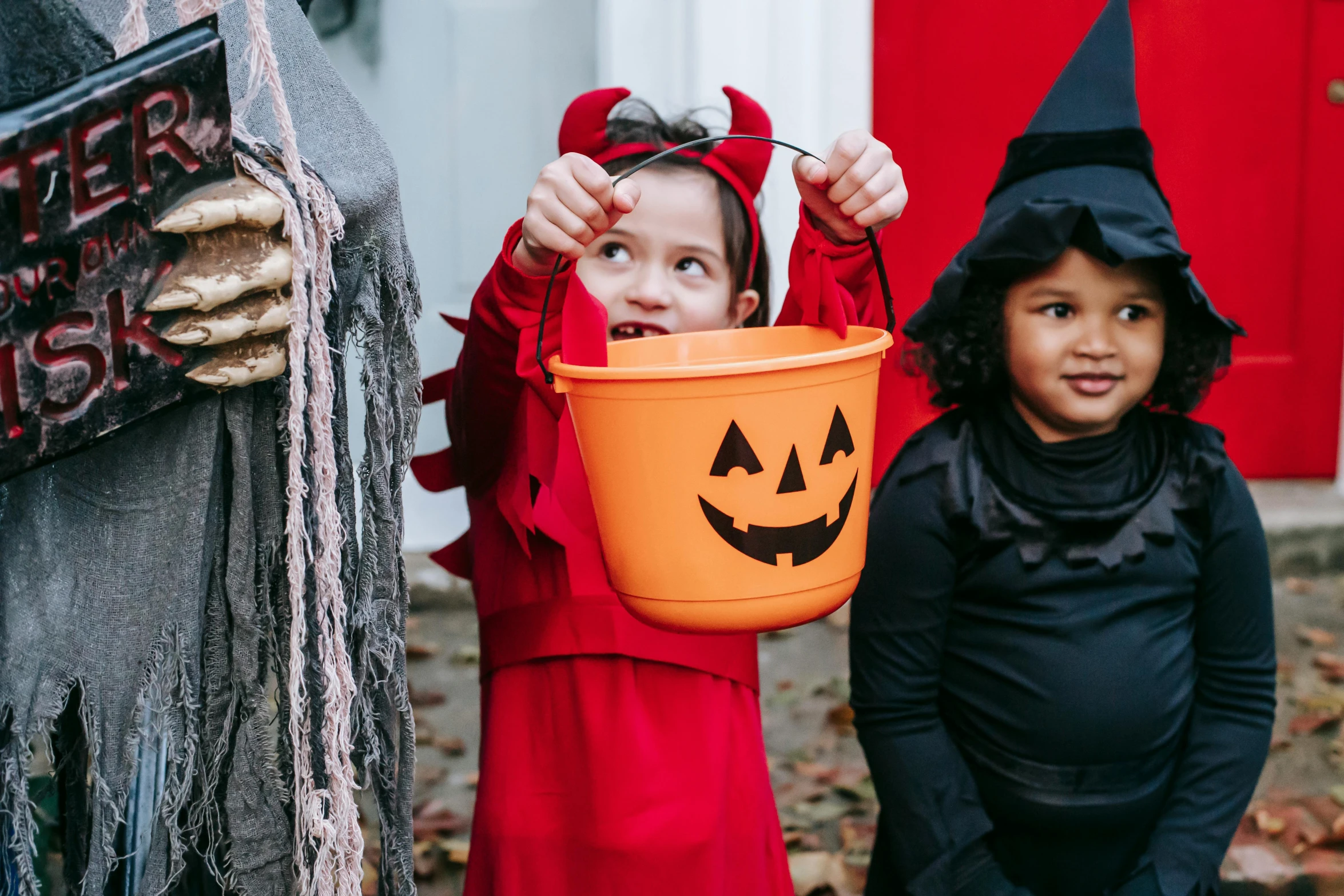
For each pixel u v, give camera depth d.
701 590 0.85
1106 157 1.19
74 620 0.77
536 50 2.73
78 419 0.67
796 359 0.80
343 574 0.84
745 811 1.18
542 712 1.17
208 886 0.89
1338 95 2.86
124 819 0.86
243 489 0.79
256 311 0.73
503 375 1.11
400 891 0.89
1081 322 1.17
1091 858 1.23
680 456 0.82
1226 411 2.99
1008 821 1.24
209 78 0.69
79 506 0.77
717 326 1.29
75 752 0.86
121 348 0.68
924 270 2.88
